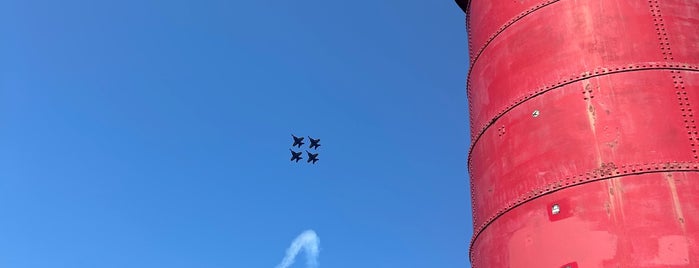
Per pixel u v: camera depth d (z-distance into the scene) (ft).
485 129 59.82
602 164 49.01
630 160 48.39
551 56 56.29
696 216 45.60
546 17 58.75
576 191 49.19
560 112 53.06
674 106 50.21
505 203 53.88
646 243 45.11
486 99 61.36
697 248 44.42
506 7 63.62
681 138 48.70
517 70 58.44
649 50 53.31
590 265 46.14
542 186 51.26
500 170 55.77
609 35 54.70
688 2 56.85
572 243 47.57
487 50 63.77
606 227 46.70
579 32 55.88
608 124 50.34
